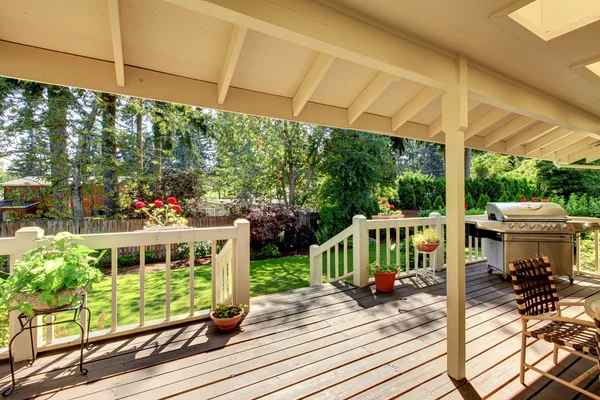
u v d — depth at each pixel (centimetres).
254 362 233
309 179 1038
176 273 641
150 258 763
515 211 452
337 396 195
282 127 987
